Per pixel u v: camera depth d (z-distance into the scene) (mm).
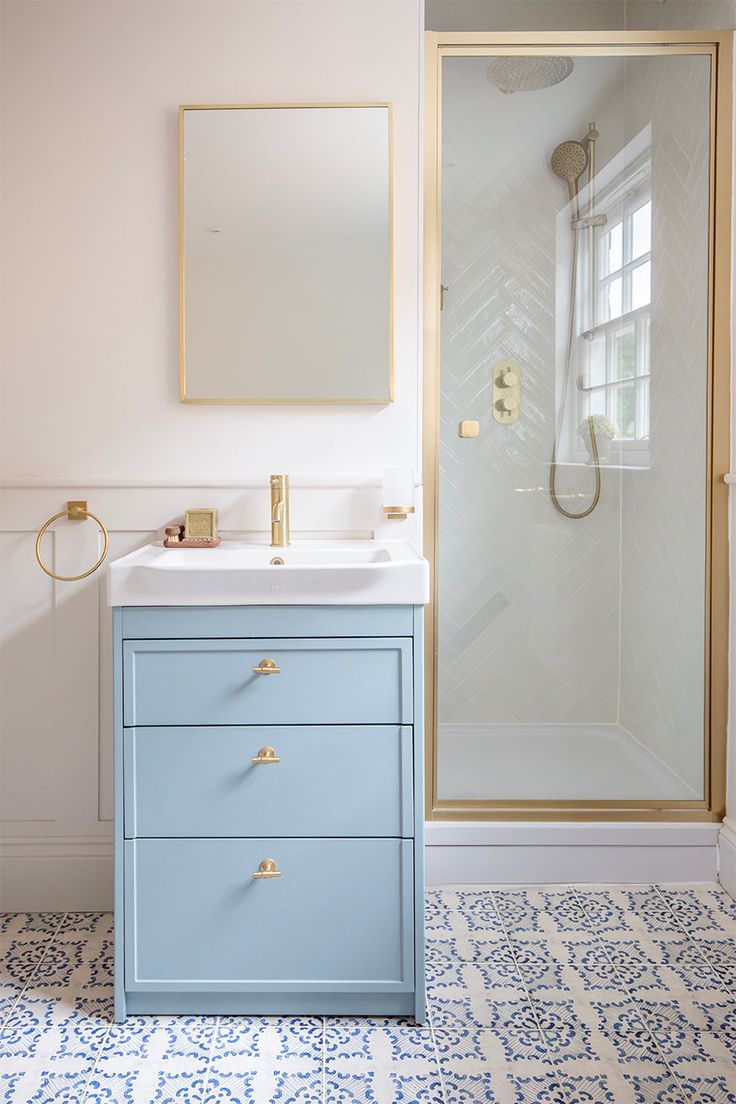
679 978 1794
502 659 2273
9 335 2123
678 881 2262
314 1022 1676
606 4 2664
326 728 1661
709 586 2270
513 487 2254
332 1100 1442
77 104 2086
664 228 2225
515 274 2213
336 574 1629
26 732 2162
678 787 2293
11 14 2068
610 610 2277
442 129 2182
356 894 1670
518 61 2176
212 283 2115
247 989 1674
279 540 2037
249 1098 1450
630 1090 1459
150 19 2082
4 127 2086
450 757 2275
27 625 2150
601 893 2199
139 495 2146
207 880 1669
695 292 2234
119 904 1672
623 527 2266
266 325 2125
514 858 2252
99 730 2156
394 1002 1692
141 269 2119
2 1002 1739
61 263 2113
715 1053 1556
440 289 2209
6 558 2146
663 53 2182
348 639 1650
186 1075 1511
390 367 2141
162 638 1650
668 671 2283
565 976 1804
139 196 2105
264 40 2094
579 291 2223
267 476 2145
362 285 2129
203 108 2084
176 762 1666
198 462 2158
